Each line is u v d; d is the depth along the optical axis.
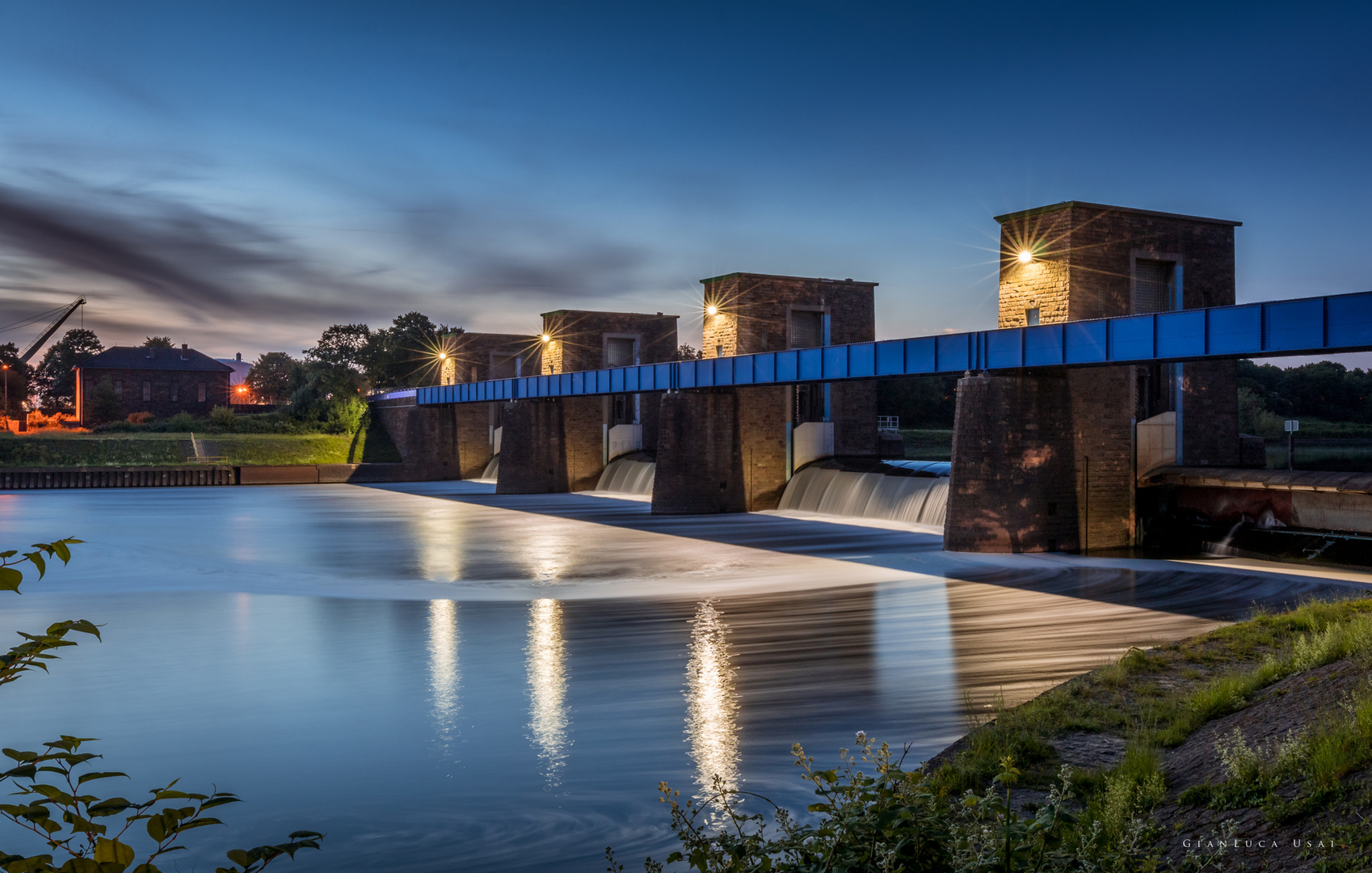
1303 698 12.92
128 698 19.31
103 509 61.66
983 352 39.00
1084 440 39.91
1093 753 13.57
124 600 30.38
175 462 88.62
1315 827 8.77
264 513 59.09
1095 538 40.12
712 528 49.25
